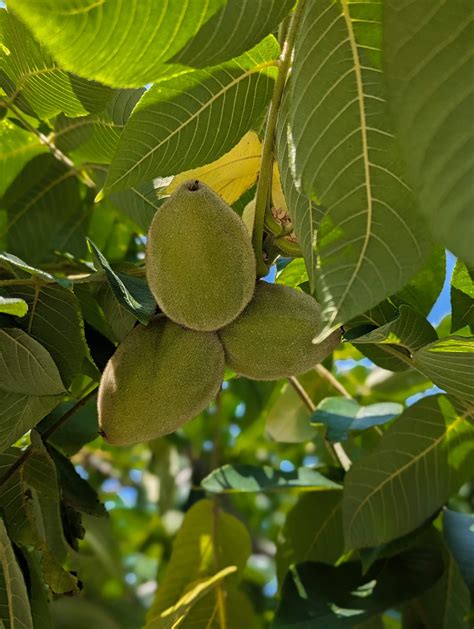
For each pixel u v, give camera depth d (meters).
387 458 2.02
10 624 1.68
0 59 1.80
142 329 1.59
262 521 4.51
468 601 2.19
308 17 1.18
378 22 1.16
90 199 2.56
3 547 1.66
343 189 1.21
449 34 1.02
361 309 1.19
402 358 1.85
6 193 2.40
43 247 2.52
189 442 3.80
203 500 2.46
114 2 1.05
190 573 2.43
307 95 1.19
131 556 4.61
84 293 1.95
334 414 2.32
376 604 2.13
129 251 2.66
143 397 1.52
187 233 1.46
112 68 1.12
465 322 1.80
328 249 1.21
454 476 2.05
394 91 1.02
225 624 2.38
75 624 2.95
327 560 2.40
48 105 1.84
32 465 1.84
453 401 1.95
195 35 1.12
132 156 1.53
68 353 1.80
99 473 4.21
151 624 2.09
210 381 1.56
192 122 1.50
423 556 2.21
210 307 1.50
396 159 1.19
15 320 1.78
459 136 0.99
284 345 1.55
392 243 1.20
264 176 1.48
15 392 1.69
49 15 1.03
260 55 1.45
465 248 0.97
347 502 2.04
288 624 2.10
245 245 1.50
